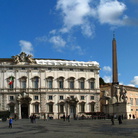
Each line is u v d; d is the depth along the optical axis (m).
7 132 41.91
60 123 69.38
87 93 123.50
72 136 32.91
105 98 89.06
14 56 118.62
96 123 63.06
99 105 123.88
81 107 122.06
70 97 121.25
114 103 84.56
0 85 115.88
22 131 43.44
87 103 122.94
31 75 118.69
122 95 83.75
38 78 119.19
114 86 87.56
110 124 56.94
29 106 115.44
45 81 119.62
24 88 117.31
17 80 117.25
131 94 117.75
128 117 80.12
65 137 31.80
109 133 35.91
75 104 120.38
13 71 117.56
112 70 94.75
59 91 120.31
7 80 116.56
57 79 121.06
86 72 124.94
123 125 52.22
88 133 36.69
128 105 80.88
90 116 111.81
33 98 117.50
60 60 126.62
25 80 117.94
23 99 114.25
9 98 115.38
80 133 37.00
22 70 118.31
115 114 83.25
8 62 117.38
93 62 127.50
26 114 116.44
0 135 36.66
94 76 125.81
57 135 34.72
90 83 124.81
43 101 117.81
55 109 118.88
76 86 123.06
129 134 34.12
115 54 95.31
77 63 124.81
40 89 118.44
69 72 122.88
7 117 106.94
